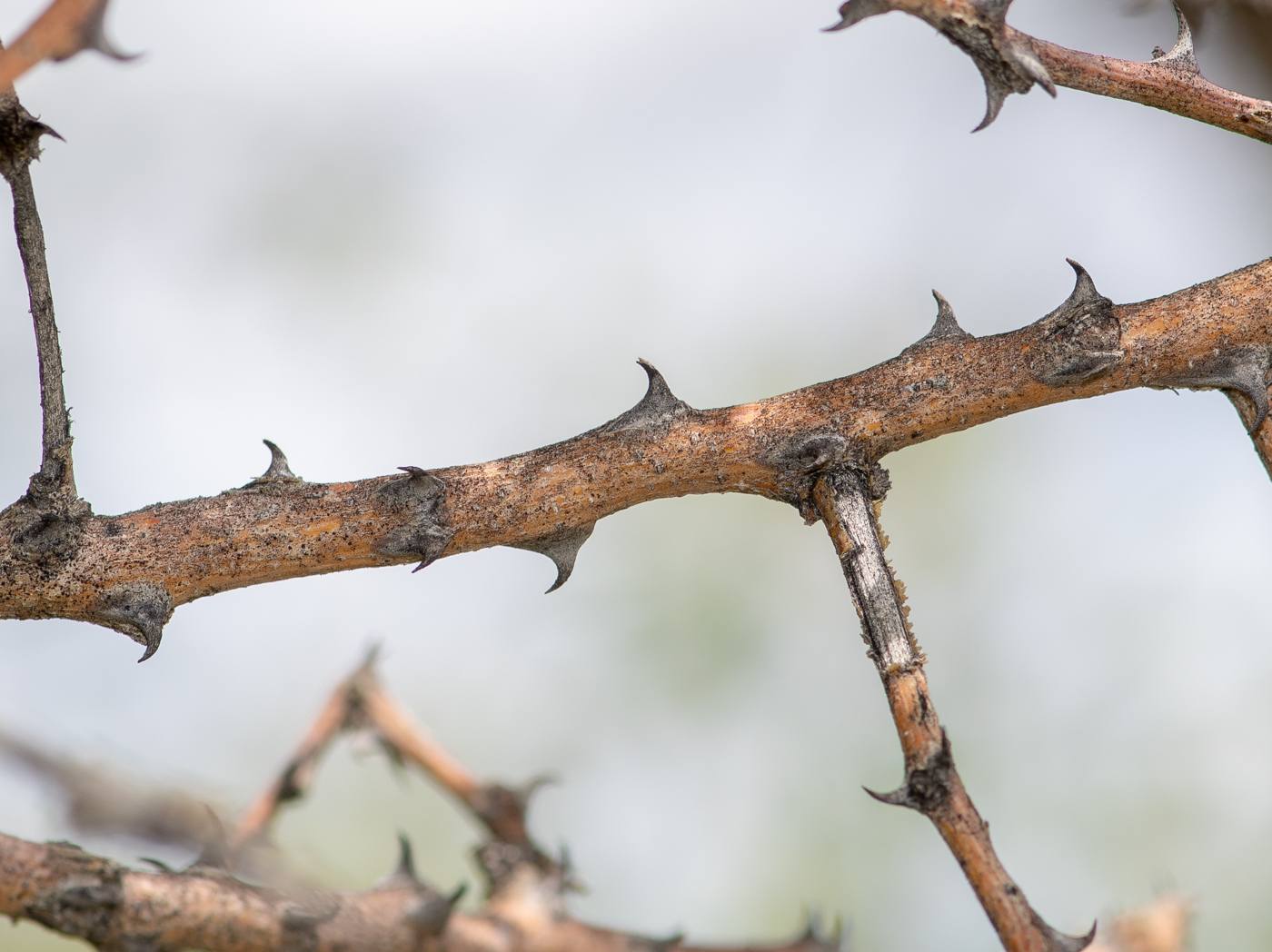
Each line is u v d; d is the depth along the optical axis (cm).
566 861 97
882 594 90
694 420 90
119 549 90
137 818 92
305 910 92
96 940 91
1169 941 97
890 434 90
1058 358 90
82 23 87
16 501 90
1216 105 90
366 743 100
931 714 89
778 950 97
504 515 90
